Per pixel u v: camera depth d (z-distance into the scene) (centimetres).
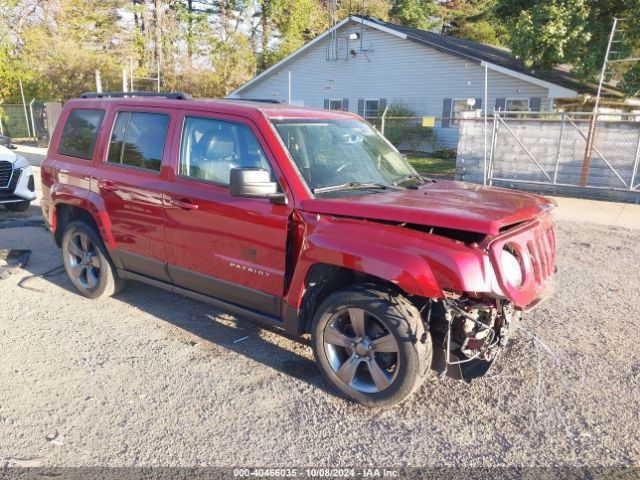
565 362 415
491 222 304
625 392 373
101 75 3228
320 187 372
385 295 333
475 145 1473
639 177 1262
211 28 4347
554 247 394
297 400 360
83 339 445
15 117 3052
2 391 364
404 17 4747
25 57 3189
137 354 421
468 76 2311
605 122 1277
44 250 707
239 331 467
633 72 1642
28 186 926
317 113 439
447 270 302
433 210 323
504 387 379
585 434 326
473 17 4438
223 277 407
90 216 525
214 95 3703
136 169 461
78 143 524
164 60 3731
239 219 385
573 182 1348
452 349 341
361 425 334
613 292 583
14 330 460
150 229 449
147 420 335
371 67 2591
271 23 4609
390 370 344
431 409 353
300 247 358
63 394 362
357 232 335
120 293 551
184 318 493
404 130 2486
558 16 1622
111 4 3719
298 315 369
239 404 354
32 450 305
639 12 1509
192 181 418
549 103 2130
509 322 343
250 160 387
